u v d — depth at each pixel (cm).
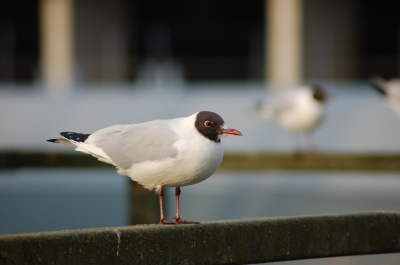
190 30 3306
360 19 2959
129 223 905
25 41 3278
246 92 2239
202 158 610
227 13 3247
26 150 918
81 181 1427
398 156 930
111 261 474
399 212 591
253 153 960
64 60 2684
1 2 3161
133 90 2384
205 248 513
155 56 3219
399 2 2997
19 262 437
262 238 534
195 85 2544
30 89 2453
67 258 455
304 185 1404
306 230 551
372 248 577
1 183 1426
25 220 1248
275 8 2533
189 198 1341
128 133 652
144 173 624
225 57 3275
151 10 3253
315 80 2566
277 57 2541
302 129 1415
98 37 2866
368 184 1358
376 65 2673
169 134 624
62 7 2714
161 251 495
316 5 2619
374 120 1789
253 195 1362
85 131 2000
